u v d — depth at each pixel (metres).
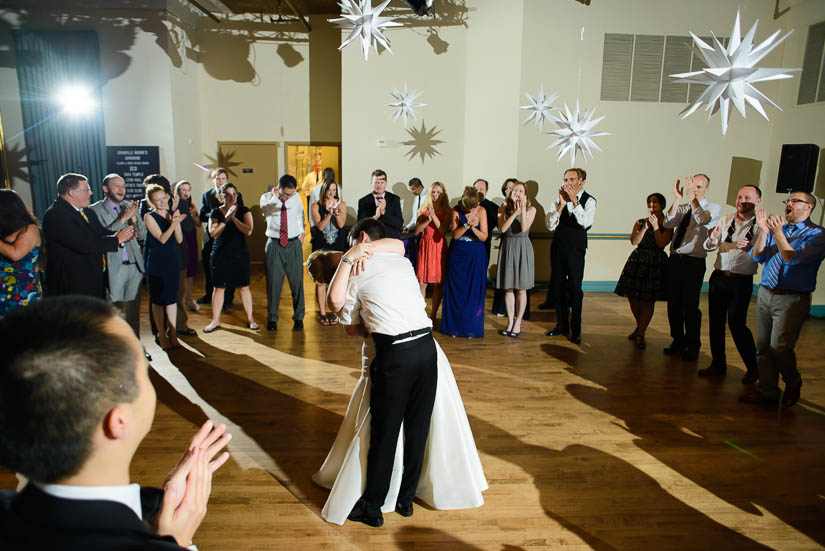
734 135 7.14
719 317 4.09
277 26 8.36
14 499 0.62
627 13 6.91
